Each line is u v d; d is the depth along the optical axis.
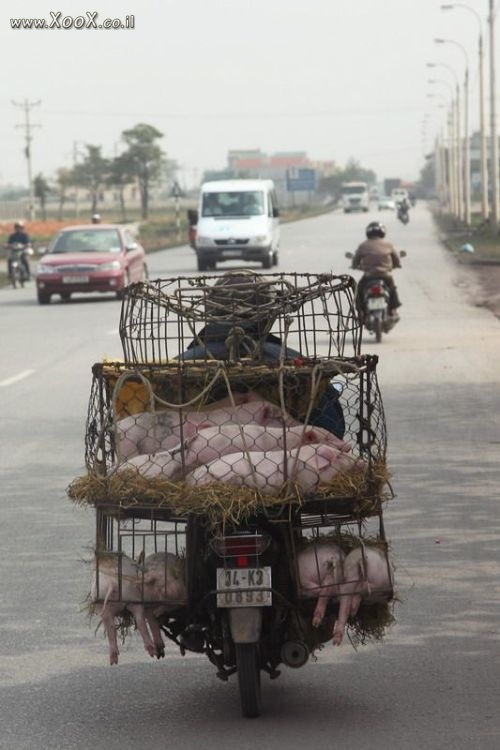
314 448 10.97
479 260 89.12
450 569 15.80
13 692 11.99
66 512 19.42
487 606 14.32
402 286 68.19
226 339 12.15
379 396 11.88
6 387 33.66
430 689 11.81
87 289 64.25
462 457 22.66
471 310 53.34
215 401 11.50
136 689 12.05
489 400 29.00
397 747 10.44
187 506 10.70
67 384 34.03
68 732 10.98
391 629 13.56
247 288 12.38
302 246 118.44
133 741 10.73
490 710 11.23
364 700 11.60
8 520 18.94
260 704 11.22
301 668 12.53
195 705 11.62
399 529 17.80
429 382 31.97
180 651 12.27
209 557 10.91
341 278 12.72
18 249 83.19
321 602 10.84
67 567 16.36
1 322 54.03
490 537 17.30
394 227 177.00
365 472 11.08
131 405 11.56
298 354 12.44
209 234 86.69
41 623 14.08
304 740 10.66
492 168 124.88
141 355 12.98
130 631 13.61
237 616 10.64
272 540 10.92
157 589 10.94
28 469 22.70
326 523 11.09
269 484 10.76
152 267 95.31
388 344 40.66
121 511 10.98
